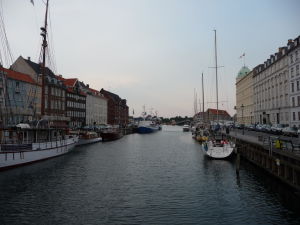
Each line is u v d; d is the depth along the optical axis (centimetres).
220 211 1692
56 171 2964
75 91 9469
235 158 3809
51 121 4628
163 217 1600
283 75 7212
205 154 4019
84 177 2666
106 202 1875
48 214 1645
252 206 1772
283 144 2538
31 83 6153
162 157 4122
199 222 1527
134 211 1698
